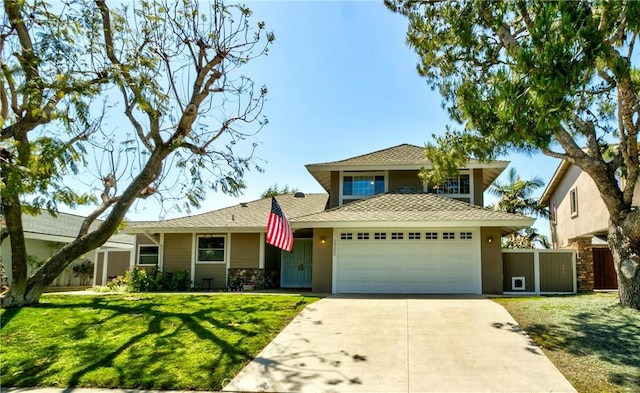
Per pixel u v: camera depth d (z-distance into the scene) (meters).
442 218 14.20
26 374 6.88
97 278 21.50
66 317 9.84
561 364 6.79
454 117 11.95
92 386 6.43
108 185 12.86
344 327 9.15
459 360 7.09
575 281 15.35
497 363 6.91
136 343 8.10
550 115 6.76
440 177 12.20
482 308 10.72
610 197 10.17
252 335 8.55
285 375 6.67
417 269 14.74
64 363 7.25
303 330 8.97
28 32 10.20
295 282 19.52
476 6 10.28
